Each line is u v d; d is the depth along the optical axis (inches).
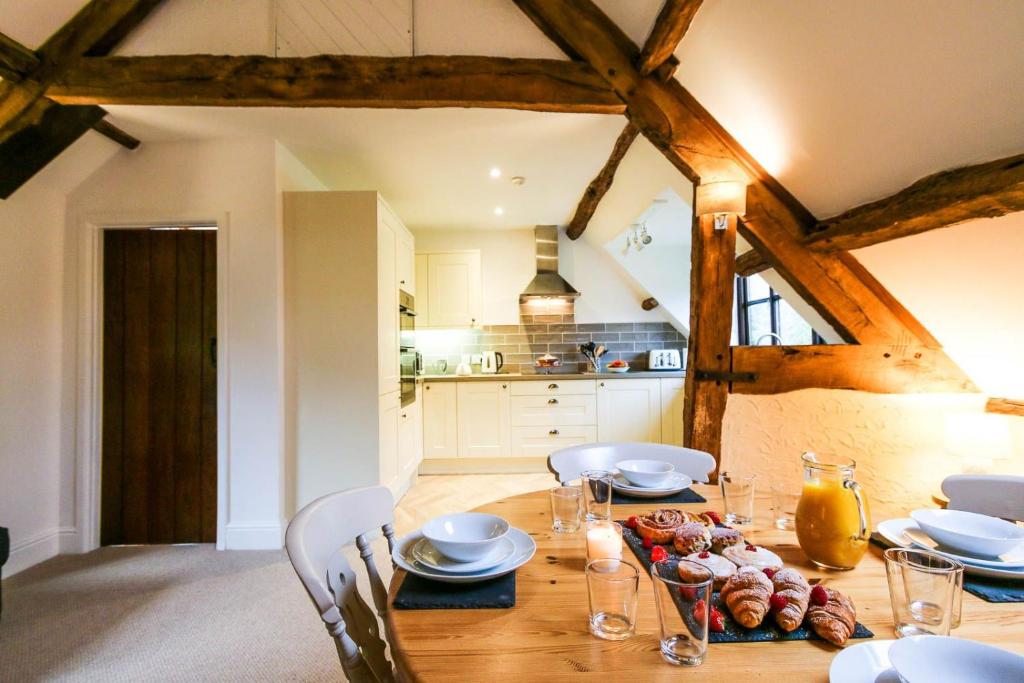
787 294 119.0
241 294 108.3
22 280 100.0
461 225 189.5
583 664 23.5
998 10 49.4
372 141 113.5
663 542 37.9
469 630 26.7
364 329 113.6
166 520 112.1
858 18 60.2
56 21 84.6
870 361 93.7
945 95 60.2
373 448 113.0
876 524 42.5
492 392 169.0
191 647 69.5
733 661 23.5
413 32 88.8
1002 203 60.9
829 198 89.0
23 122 86.4
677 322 188.9
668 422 169.8
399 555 34.6
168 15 87.0
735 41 75.6
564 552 37.5
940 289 83.4
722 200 90.5
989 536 34.3
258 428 107.3
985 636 25.1
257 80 86.0
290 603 82.1
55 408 107.2
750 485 43.0
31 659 66.7
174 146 110.0
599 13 89.7
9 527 96.5
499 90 88.4
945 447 87.0
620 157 122.3
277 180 110.8
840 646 24.5
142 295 113.3
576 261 196.5
